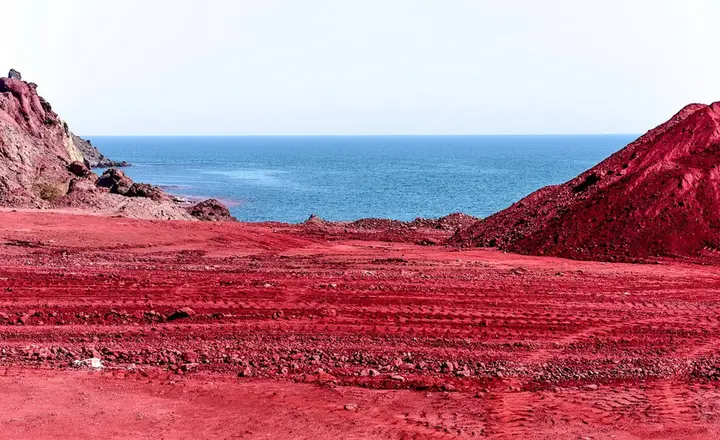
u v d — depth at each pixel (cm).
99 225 3456
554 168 16200
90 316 1645
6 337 1505
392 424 1062
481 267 2384
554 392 1259
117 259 2569
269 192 10062
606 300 1886
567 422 1084
